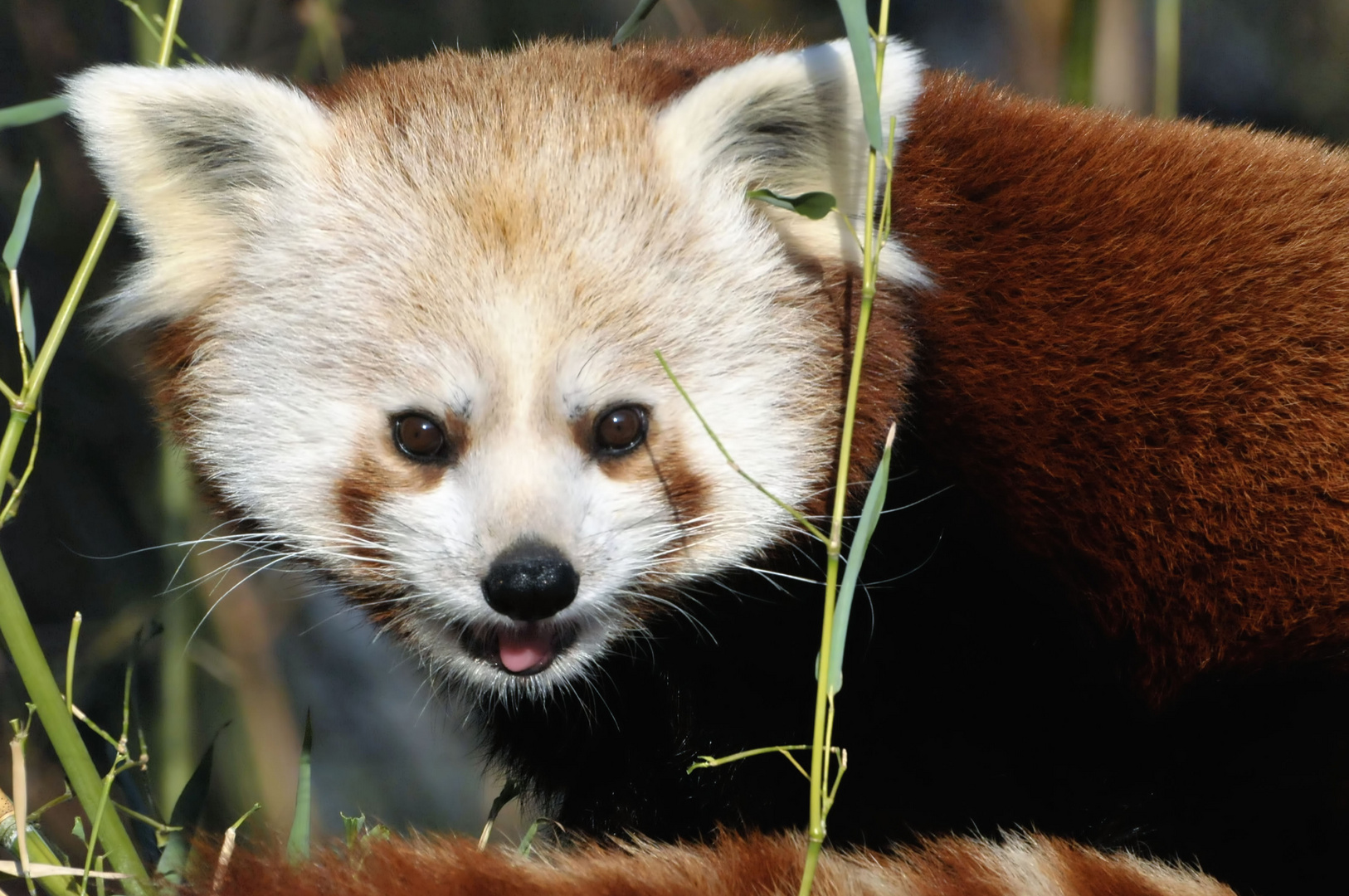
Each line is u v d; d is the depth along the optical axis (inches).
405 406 226.5
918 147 246.7
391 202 230.4
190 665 383.6
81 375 415.8
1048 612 248.1
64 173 422.6
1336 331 236.4
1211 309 238.8
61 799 202.7
